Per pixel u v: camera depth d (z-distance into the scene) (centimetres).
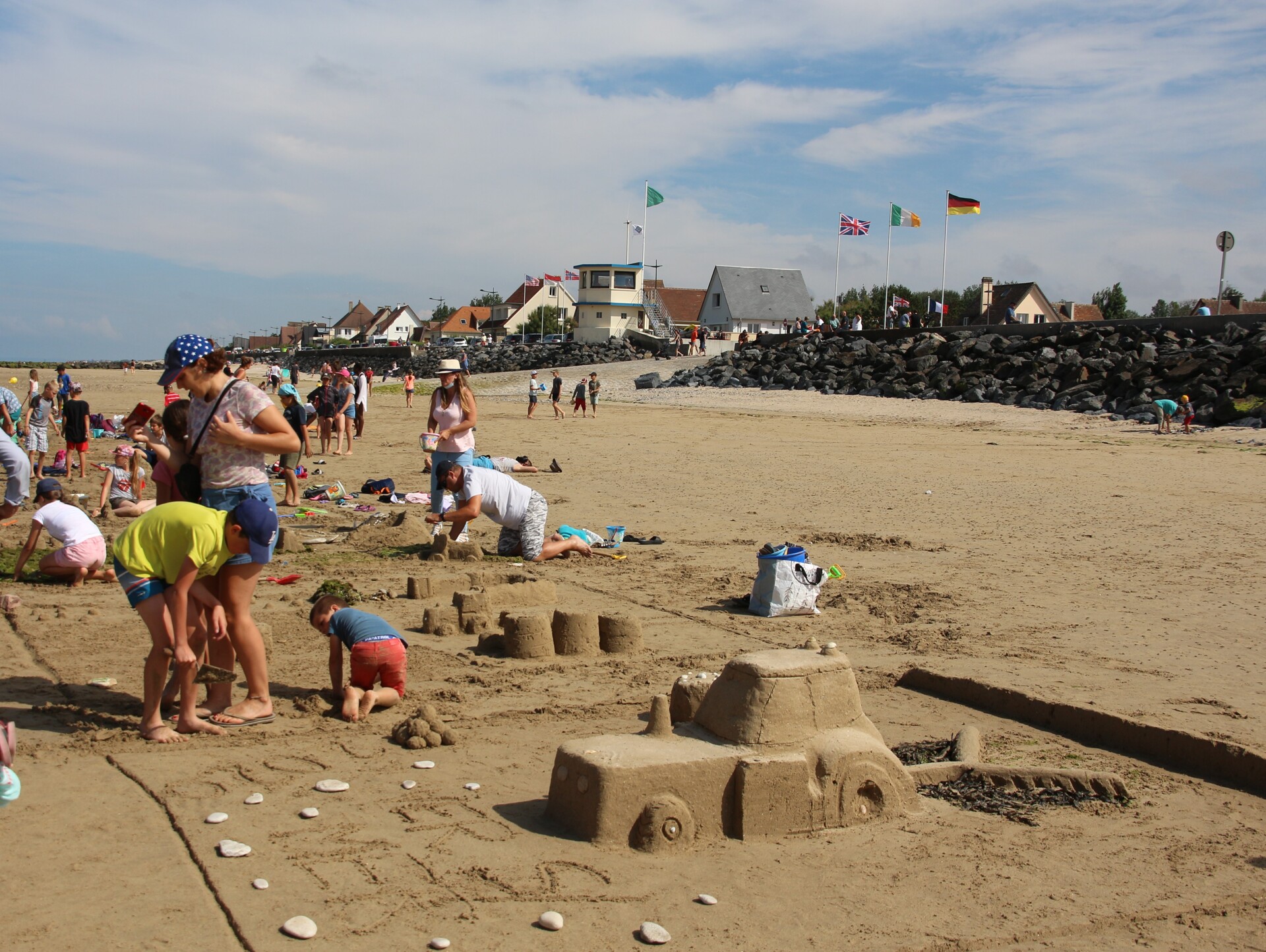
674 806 454
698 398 4428
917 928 396
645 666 745
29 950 348
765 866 443
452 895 401
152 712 566
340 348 12525
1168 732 596
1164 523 1454
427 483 1878
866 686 725
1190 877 450
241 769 525
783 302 9475
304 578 1020
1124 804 532
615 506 1588
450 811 482
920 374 4069
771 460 2262
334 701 646
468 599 839
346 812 476
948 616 919
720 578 1073
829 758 486
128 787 496
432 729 582
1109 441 2680
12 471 1228
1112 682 717
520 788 514
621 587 1024
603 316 8025
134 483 1450
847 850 463
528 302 13012
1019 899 423
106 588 955
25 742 548
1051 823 507
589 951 366
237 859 423
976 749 593
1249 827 507
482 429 3139
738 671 499
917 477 1978
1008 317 7700
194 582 584
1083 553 1231
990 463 2203
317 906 388
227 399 595
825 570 955
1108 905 421
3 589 938
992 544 1293
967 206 5512
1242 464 2180
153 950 353
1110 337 3834
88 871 408
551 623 783
